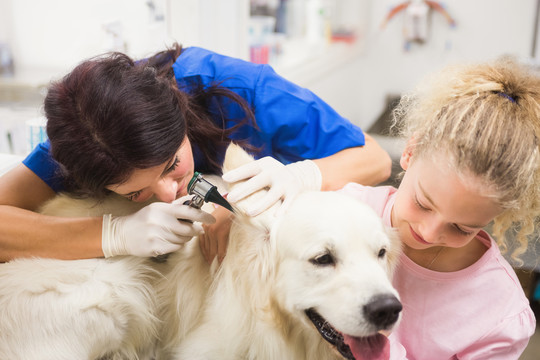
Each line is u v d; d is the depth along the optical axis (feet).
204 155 4.51
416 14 12.10
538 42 11.40
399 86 13.23
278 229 3.54
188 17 7.34
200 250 4.15
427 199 3.12
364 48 13.20
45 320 3.80
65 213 4.22
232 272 3.75
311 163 4.21
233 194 3.55
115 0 7.13
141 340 4.23
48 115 3.27
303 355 3.90
